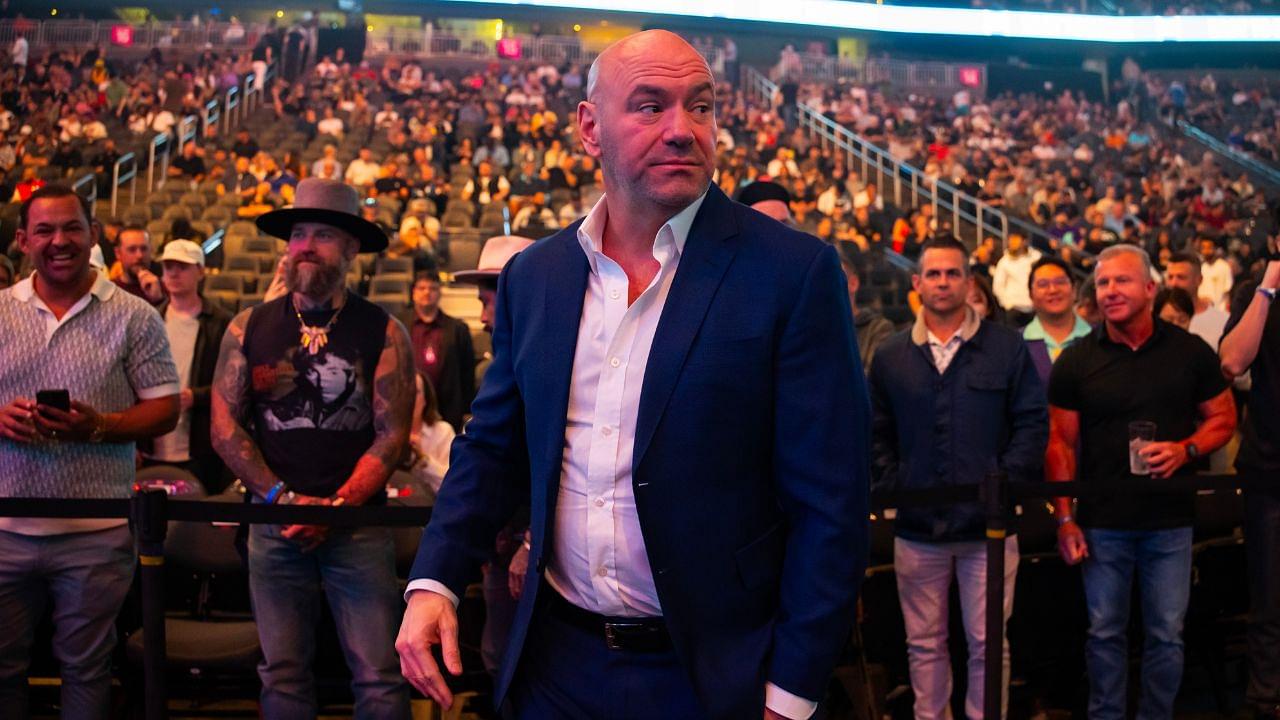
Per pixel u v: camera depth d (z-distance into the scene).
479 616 3.51
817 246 1.54
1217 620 3.99
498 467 1.70
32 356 2.81
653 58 1.52
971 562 3.26
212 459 4.32
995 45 28.30
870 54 28.05
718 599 1.51
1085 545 3.37
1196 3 28.25
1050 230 15.14
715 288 1.52
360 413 2.88
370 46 25.02
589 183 15.02
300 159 16.20
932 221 15.01
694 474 1.50
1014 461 3.24
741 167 16.92
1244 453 3.55
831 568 1.49
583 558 1.57
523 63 24.77
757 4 26.83
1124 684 3.34
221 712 3.55
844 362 1.52
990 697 2.89
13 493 2.77
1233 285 12.06
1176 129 24.78
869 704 3.40
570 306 1.60
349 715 3.57
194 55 23.53
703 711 1.52
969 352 3.31
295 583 2.81
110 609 2.87
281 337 2.88
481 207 13.95
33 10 24.88
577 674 1.58
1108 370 3.39
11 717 2.81
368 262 10.32
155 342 2.95
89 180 13.39
